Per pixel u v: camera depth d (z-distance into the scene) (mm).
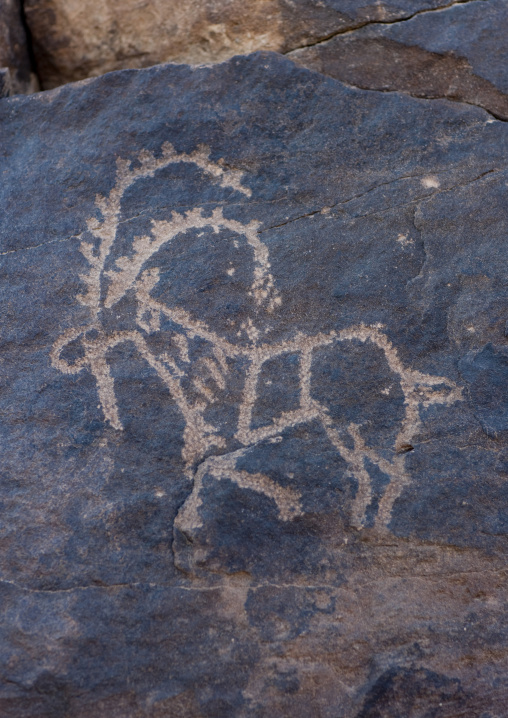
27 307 1013
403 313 1012
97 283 1015
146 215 1027
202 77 1040
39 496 983
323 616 971
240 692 958
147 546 976
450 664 968
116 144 1036
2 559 973
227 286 1015
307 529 984
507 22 1062
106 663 958
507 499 991
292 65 1040
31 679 950
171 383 1001
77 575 970
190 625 966
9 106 1050
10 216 1030
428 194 1030
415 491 989
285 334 1009
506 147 1041
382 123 1040
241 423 997
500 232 1025
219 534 978
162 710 955
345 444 995
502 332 1012
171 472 988
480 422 999
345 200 1030
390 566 982
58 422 995
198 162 1035
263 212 1028
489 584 982
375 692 961
